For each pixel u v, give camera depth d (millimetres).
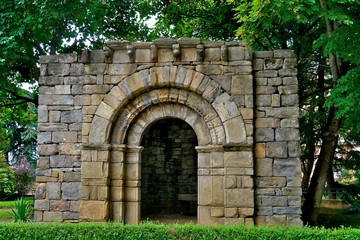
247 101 10219
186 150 15906
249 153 10039
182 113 10711
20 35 12445
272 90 10352
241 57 10391
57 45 16141
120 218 10375
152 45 10469
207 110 10469
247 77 10297
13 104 17219
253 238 7656
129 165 10742
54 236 8195
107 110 10570
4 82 13891
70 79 10859
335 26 10164
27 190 26672
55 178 10586
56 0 12062
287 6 9062
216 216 10117
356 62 9680
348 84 9820
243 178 9992
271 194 9992
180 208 15578
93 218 10219
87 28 15672
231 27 15789
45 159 10680
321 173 12969
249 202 9898
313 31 14266
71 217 10398
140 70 10625
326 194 21828
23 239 8219
